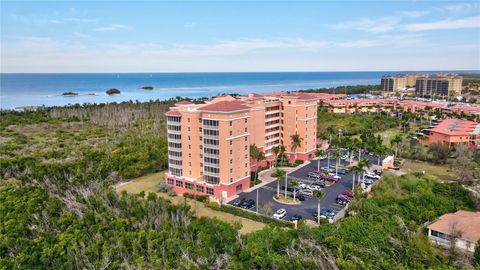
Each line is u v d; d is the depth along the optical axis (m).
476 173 98.75
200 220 71.31
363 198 80.56
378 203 78.25
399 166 118.00
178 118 97.81
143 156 120.62
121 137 156.38
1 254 61.00
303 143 126.19
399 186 91.00
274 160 122.31
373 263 55.34
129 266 57.00
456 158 117.69
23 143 147.38
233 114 91.38
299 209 86.44
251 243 60.88
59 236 64.62
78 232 65.38
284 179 108.75
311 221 79.31
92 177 97.25
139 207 75.00
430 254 57.94
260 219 79.69
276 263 55.41
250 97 130.38
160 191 100.19
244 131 96.50
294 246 60.09
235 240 63.84
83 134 166.12
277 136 127.75
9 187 88.75
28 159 111.19
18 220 70.19
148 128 176.62
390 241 61.38
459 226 66.00
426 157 125.56
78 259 57.94
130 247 61.84
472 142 138.38
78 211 75.44
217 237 63.25
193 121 96.25
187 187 97.81
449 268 53.34
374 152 123.56
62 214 74.06
